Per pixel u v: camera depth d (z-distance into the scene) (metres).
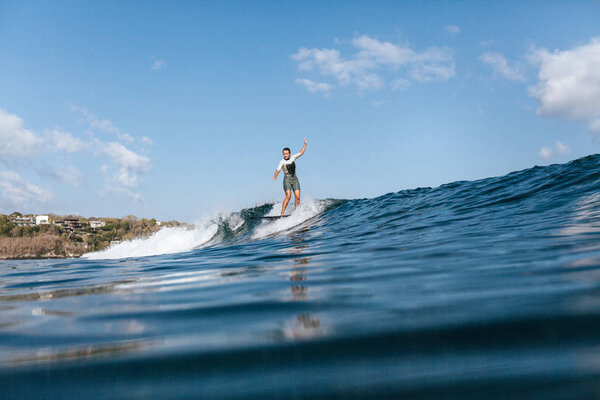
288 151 12.82
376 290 2.49
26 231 101.38
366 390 1.12
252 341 1.60
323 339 1.57
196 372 1.32
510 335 1.47
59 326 2.09
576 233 4.48
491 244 4.32
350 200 13.60
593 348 1.29
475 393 1.06
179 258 6.63
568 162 10.87
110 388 1.23
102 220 138.38
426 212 9.53
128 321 2.11
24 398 1.18
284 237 9.52
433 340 1.48
